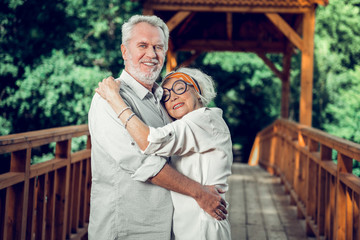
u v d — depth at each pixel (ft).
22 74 36.73
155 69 6.90
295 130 19.92
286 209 19.56
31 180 9.00
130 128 6.30
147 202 6.64
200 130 6.70
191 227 6.69
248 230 16.12
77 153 12.03
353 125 45.06
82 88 36.86
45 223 10.28
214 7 23.93
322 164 13.14
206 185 6.82
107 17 44.42
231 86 60.13
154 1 24.02
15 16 37.86
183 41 34.88
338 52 49.62
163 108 7.36
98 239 6.79
